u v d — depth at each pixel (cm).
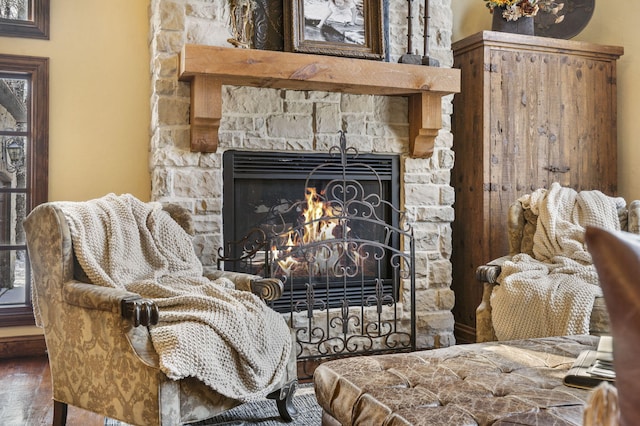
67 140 384
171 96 352
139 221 284
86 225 259
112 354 226
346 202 365
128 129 396
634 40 459
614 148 458
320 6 379
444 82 385
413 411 148
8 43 372
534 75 434
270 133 374
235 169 372
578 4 472
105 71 392
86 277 256
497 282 338
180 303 247
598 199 368
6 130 387
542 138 436
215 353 231
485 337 338
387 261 410
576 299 305
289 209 382
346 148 392
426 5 397
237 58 337
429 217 411
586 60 449
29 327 380
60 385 250
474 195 430
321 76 355
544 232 365
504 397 155
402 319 405
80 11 386
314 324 385
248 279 286
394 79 371
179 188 354
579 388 163
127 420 222
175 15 350
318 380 194
